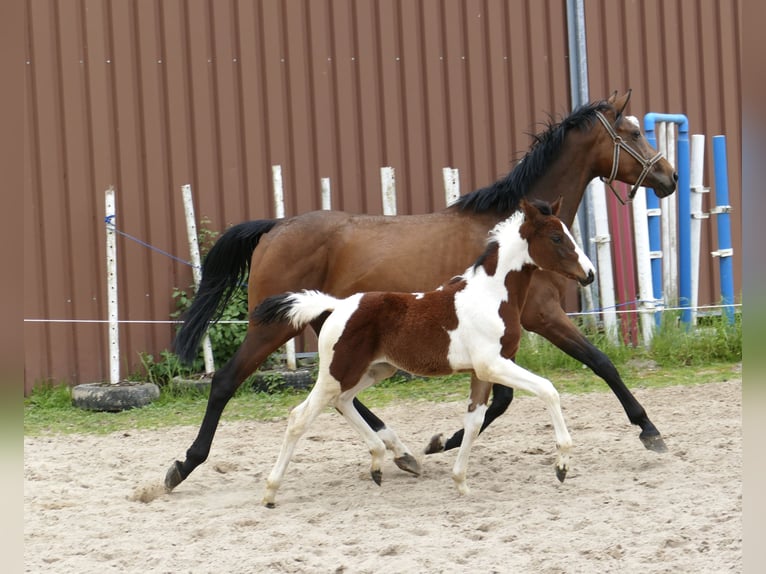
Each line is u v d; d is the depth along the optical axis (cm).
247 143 1155
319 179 1179
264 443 851
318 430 892
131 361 1116
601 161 779
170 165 1135
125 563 555
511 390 730
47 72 1091
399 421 917
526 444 795
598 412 907
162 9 1126
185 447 848
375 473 684
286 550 563
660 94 1294
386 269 738
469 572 512
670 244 1208
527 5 1241
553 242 627
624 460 732
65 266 1102
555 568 511
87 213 1108
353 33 1184
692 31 1304
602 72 1270
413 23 1201
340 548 560
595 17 1262
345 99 1184
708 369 1092
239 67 1152
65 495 696
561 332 726
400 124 1202
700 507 597
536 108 1247
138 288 1125
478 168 1227
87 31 1102
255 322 682
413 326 630
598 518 589
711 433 792
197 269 1115
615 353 1123
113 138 1116
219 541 583
